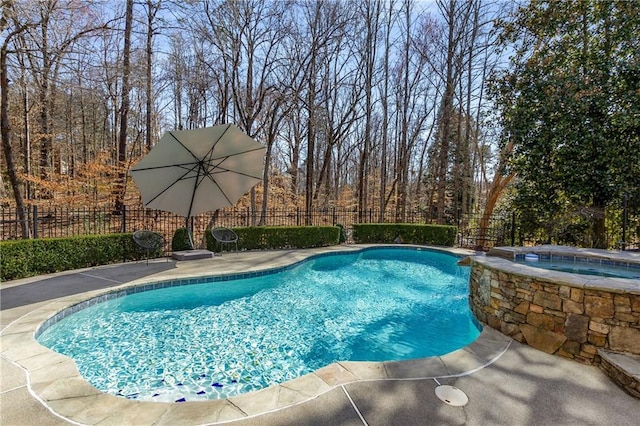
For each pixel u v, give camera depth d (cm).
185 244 914
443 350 440
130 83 1224
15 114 1332
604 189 827
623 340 316
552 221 931
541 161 922
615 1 801
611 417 249
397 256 1109
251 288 694
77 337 443
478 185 2369
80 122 1989
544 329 366
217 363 388
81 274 664
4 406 249
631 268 514
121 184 1336
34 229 746
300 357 410
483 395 274
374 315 557
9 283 585
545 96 876
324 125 1808
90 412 245
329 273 852
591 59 841
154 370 368
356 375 302
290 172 2342
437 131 2053
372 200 2464
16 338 368
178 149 719
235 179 855
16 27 783
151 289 616
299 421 236
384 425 233
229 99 1362
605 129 812
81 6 855
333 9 1386
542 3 930
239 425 232
